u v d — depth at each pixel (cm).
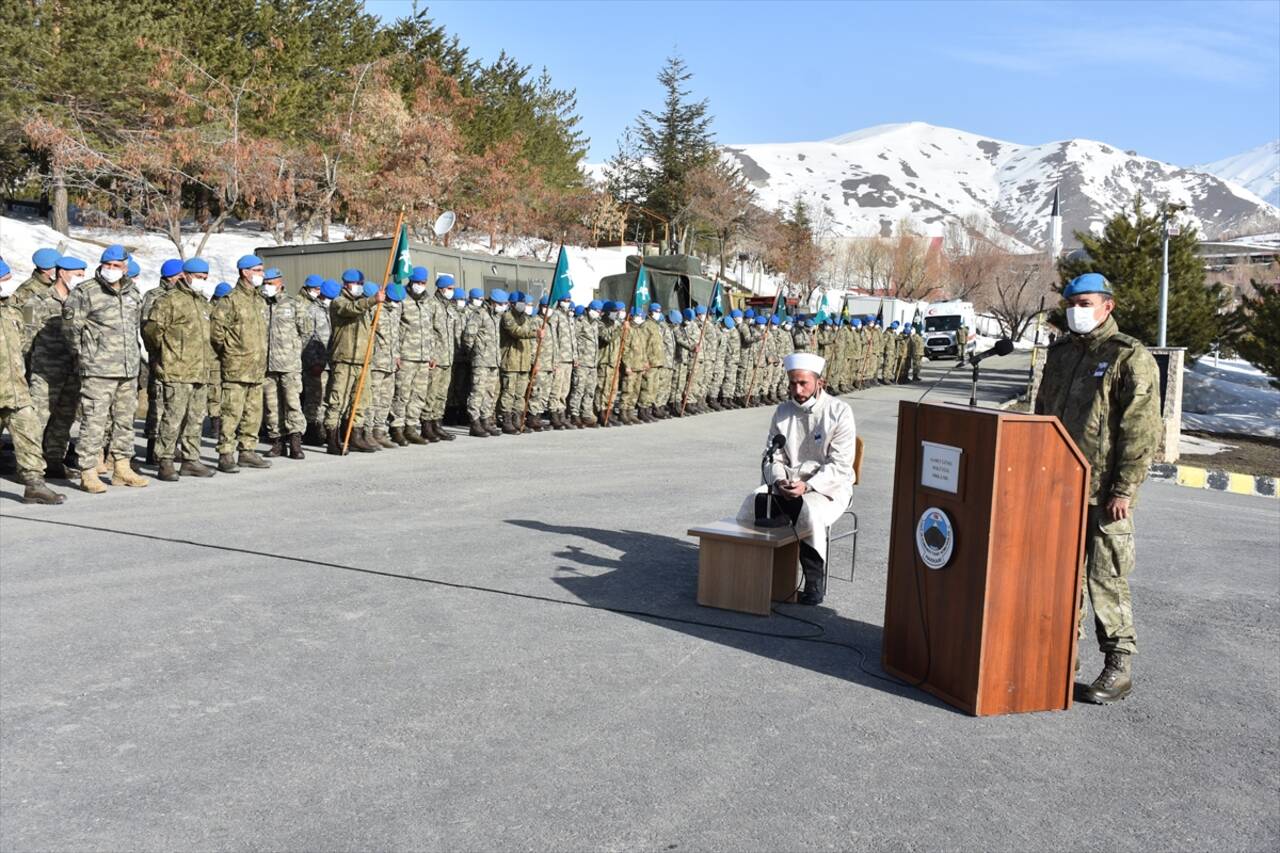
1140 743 464
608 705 474
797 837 358
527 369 1595
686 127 6041
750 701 489
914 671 527
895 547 541
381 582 669
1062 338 555
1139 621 681
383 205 3028
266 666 509
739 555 639
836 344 2773
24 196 3800
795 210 8319
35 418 885
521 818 363
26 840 339
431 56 4325
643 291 2630
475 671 512
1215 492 1442
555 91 5544
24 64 2528
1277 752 459
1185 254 2856
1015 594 488
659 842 349
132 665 505
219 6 3262
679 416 2064
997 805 391
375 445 1305
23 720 437
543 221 4325
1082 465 496
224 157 2716
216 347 1070
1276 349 2305
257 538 777
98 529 790
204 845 339
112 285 941
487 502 966
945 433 507
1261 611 720
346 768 399
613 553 780
